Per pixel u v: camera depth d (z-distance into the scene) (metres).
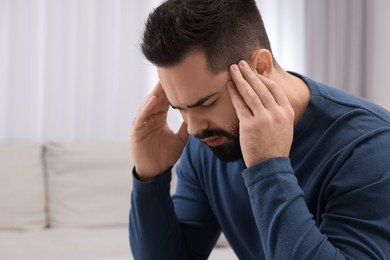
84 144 2.96
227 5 0.94
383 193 0.89
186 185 1.27
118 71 3.23
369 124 0.97
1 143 3.09
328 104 1.01
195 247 1.25
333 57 3.50
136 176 1.18
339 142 0.97
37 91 3.12
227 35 0.93
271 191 0.91
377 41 3.42
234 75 0.93
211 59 0.91
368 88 3.48
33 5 3.08
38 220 2.81
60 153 2.90
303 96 1.03
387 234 0.88
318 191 0.99
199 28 0.90
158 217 1.16
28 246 2.50
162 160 1.18
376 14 3.42
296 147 1.02
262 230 0.91
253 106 0.93
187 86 0.92
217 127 0.97
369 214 0.89
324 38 3.49
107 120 3.24
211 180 1.20
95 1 3.17
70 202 2.85
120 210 2.88
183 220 1.24
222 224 1.21
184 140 1.20
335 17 3.49
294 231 0.88
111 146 2.98
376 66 3.43
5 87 3.09
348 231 0.89
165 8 0.94
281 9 3.43
